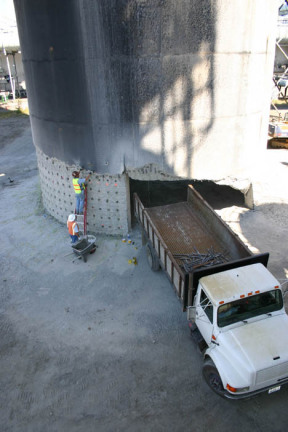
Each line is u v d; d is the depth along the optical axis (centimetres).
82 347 881
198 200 1206
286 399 727
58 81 1191
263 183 1808
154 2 990
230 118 1186
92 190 1321
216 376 702
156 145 1171
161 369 806
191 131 1159
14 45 4247
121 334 914
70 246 1324
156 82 1084
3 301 1058
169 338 893
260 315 723
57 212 1501
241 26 1070
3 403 748
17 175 2161
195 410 710
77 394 757
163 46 1041
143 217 1118
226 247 1024
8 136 3123
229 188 1756
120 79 1092
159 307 1002
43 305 1034
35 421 707
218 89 1125
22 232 1447
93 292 1077
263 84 1238
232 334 691
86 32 1062
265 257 816
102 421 698
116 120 1154
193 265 943
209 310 723
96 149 1225
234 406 714
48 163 1424
